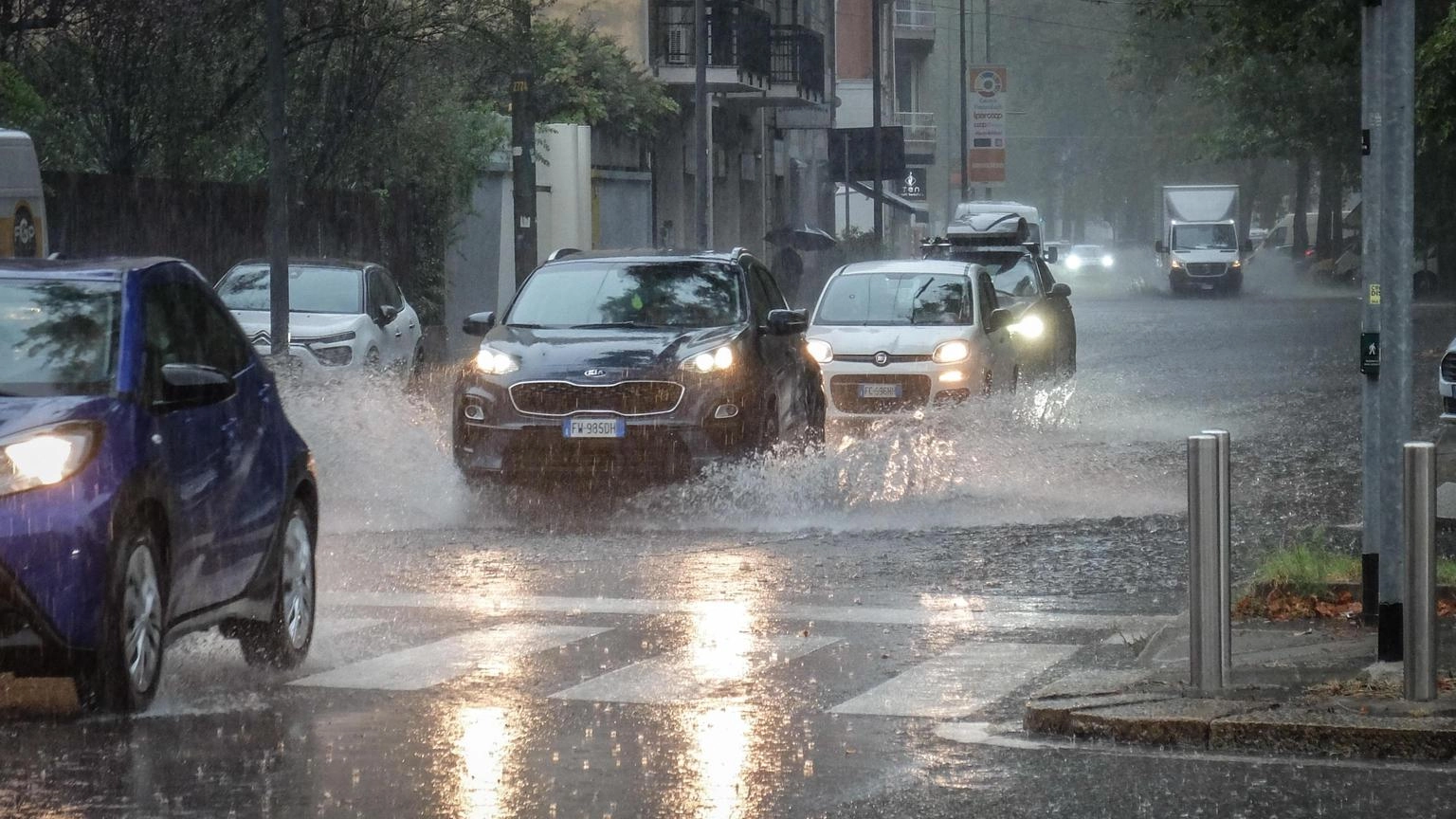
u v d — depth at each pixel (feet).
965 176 614.34
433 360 275.80
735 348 122.72
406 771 56.18
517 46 245.24
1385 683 64.90
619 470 118.32
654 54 371.35
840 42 625.41
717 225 433.07
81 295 67.97
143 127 221.05
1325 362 266.36
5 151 143.33
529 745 59.67
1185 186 582.35
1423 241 496.64
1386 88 71.56
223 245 222.07
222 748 58.95
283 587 73.05
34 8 204.44
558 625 82.48
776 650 76.48
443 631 80.94
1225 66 275.39
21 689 67.10
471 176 288.92
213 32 223.51
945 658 75.00
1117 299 550.77
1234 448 158.40
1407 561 62.03
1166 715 60.49
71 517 60.54
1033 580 94.63
